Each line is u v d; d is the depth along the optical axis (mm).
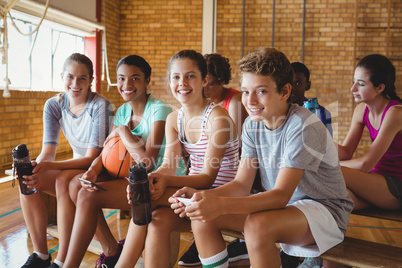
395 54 6984
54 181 1887
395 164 1922
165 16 7652
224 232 1525
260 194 1297
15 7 4602
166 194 1525
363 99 1941
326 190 1433
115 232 2391
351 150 2166
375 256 1304
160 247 1408
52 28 5836
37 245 1831
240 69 1373
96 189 1594
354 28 7066
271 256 1223
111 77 7555
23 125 5102
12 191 3467
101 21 6680
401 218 1725
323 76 7270
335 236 1399
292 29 7281
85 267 1895
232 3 7395
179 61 1655
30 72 5445
